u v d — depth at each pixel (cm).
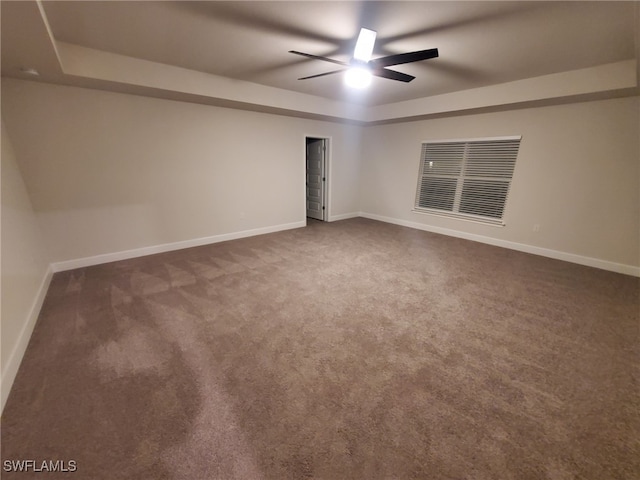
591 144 356
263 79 374
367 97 467
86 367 183
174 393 164
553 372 184
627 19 207
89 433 139
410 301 276
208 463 127
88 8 200
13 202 245
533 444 137
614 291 299
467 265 372
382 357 197
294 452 132
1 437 136
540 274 345
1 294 179
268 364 189
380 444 136
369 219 655
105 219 357
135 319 239
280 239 484
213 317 244
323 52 282
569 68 312
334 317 246
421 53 211
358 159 650
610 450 134
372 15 208
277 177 514
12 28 181
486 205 470
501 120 427
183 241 427
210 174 432
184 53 287
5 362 167
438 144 518
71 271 336
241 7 199
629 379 179
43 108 300
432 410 155
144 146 368
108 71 288
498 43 252
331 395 164
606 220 358
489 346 210
